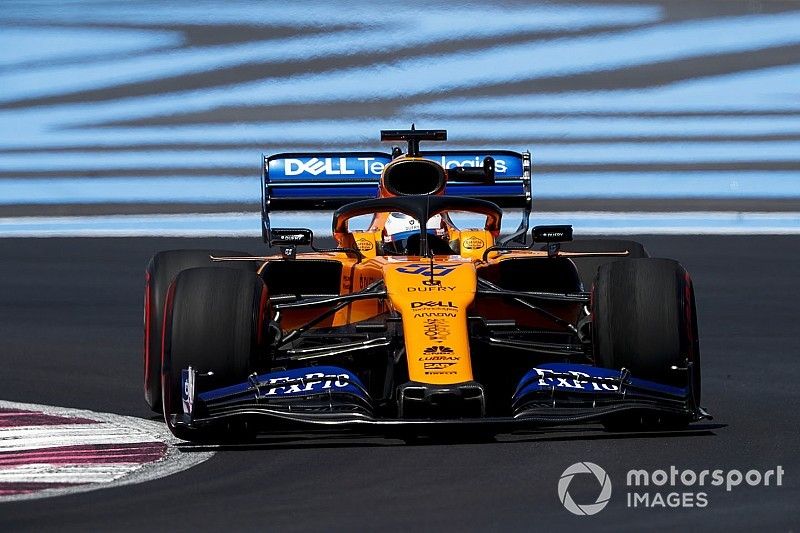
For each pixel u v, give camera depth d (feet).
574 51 352.28
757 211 221.66
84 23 394.52
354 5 392.88
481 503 70.44
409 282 88.94
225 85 333.21
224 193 246.88
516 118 301.43
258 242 193.26
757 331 130.62
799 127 294.46
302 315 100.78
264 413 80.74
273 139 290.76
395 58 347.15
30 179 262.06
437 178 104.47
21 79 348.59
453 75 334.24
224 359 84.69
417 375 81.00
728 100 315.58
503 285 101.30
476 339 88.22
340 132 293.43
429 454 81.25
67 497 73.26
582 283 106.93
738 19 380.78
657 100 315.99
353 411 80.64
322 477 76.54
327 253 103.71
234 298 86.02
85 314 143.64
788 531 65.41
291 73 338.95
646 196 238.07
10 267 174.19
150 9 403.13
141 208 233.55
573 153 274.36
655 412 82.28
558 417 79.82
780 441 84.33
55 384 110.01
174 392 84.84
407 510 69.41
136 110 318.65
